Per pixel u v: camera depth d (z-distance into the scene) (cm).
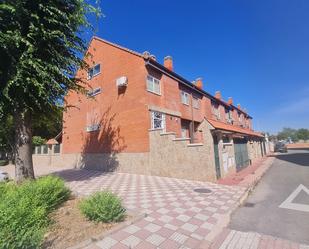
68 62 879
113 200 513
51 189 591
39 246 353
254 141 2527
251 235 450
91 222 486
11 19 727
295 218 554
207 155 1059
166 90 1562
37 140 2656
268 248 396
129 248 385
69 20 814
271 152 3838
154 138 1279
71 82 922
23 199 442
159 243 407
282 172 1388
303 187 919
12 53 743
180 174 1143
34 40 757
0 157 3027
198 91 2047
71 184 1054
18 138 846
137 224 498
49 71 820
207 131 1070
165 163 1211
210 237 436
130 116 1436
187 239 427
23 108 807
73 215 528
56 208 579
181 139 1152
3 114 841
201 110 2130
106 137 1603
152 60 1409
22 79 728
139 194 811
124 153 1442
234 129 1439
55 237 412
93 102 1772
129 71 1485
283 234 461
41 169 1930
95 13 859
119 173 1427
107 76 1655
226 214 577
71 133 2023
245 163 1736
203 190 860
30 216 397
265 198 769
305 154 2884
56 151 2247
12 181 829
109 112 1603
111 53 1644
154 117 1404
